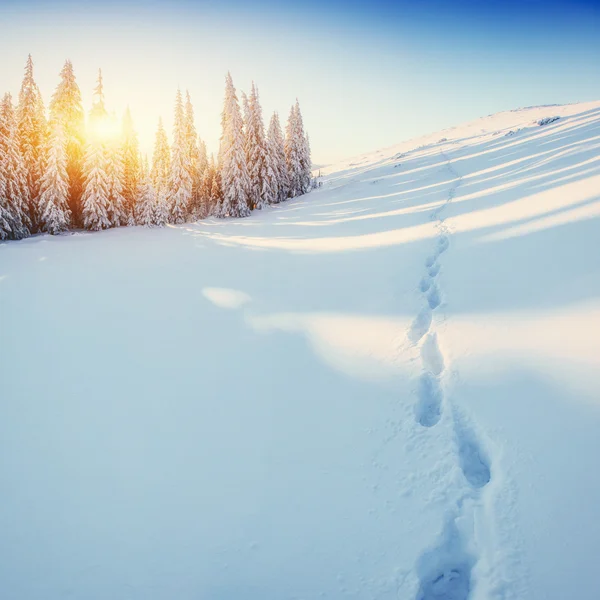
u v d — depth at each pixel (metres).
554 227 9.53
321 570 3.35
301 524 3.80
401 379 6.00
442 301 8.10
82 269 14.86
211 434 5.23
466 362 5.82
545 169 17.78
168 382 6.61
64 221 26.06
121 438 5.21
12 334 8.66
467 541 3.48
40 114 27.05
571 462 3.82
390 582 3.20
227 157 33.03
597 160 14.64
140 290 11.85
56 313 10.01
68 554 3.58
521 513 3.48
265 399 5.96
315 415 5.46
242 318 9.23
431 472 4.20
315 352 7.28
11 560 3.52
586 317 5.82
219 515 3.97
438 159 43.88
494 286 7.99
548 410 4.50
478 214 14.56
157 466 4.69
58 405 5.99
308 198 38.88
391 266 11.66
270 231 23.31
